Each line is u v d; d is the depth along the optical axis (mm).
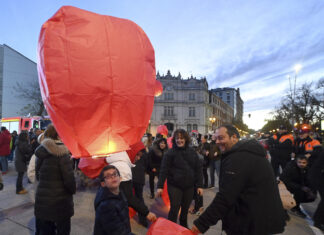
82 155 1837
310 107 33625
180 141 2998
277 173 6047
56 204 2229
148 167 4949
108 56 1625
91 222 3549
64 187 2301
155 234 1831
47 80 1532
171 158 3053
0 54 30469
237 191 1615
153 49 1997
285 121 38844
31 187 5402
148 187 6008
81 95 1565
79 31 1605
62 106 1562
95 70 1578
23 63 32312
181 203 3025
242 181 1622
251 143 1756
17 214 3756
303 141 5426
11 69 31203
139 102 1761
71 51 1559
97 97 1593
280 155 5855
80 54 1565
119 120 1729
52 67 1539
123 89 1659
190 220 3797
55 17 1624
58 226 2332
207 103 53281
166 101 49312
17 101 31391
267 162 1730
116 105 1662
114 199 1892
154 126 48188
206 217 1678
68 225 2381
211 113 57875
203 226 1694
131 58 1723
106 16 1806
